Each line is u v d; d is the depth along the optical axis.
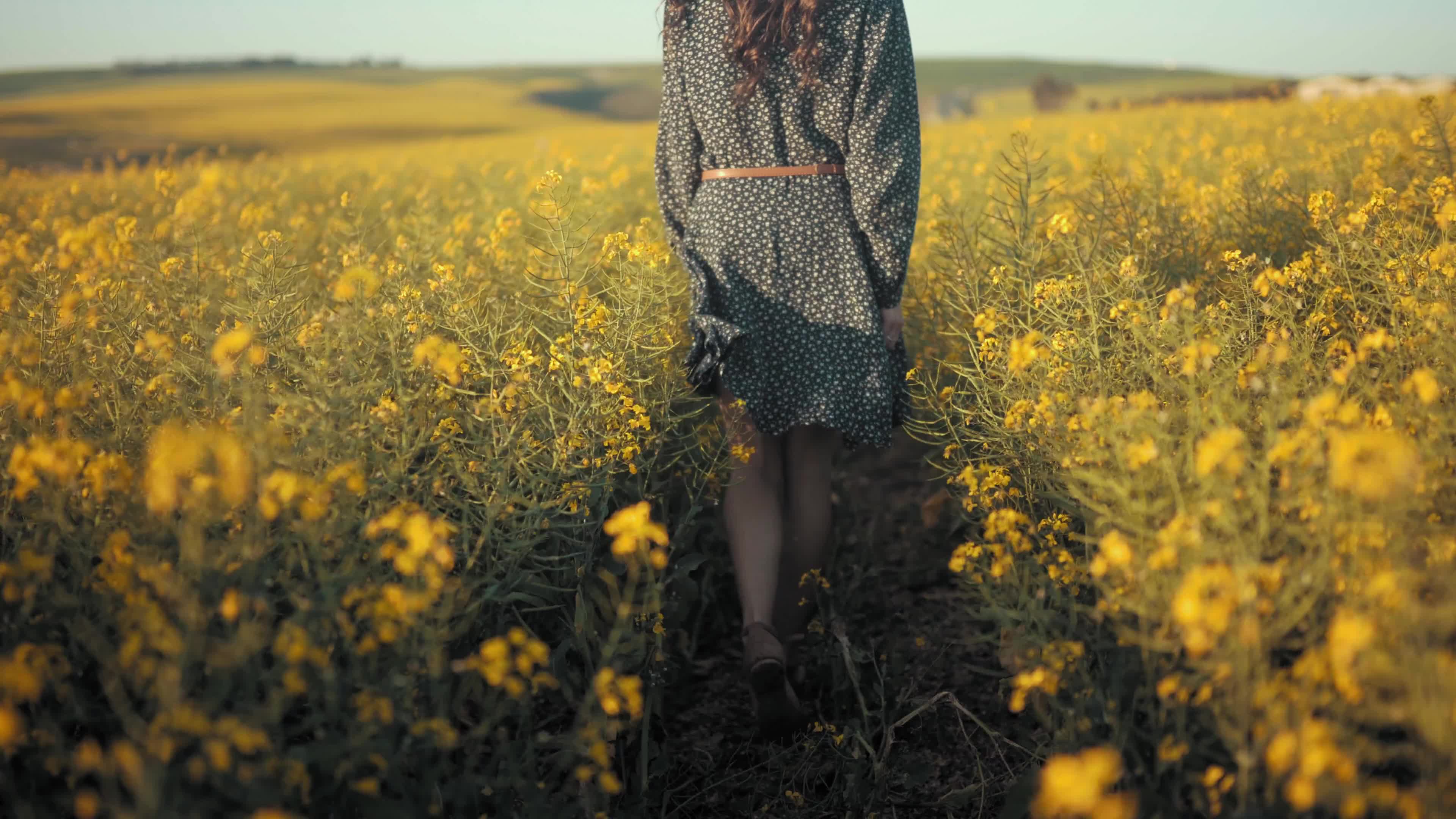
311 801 1.37
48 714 1.33
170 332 2.54
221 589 1.44
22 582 1.46
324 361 1.95
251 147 33.56
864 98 2.28
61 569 1.64
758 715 2.16
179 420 1.97
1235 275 2.60
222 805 1.29
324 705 1.53
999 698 2.31
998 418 2.20
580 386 2.13
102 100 50.97
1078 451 1.82
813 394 2.33
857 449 4.11
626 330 2.40
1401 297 2.29
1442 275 2.26
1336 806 1.21
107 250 2.31
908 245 2.35
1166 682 1.34
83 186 6.12
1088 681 1.54
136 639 1.27
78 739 1.61
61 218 4.61
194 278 2.66
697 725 2.41
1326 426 1.60
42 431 1.88
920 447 3.96
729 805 2.09
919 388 3.01
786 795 2.04
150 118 42.34
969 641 1.90
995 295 2.70
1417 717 1.11
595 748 1.44
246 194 5.61
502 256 3.34
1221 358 2.06
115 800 1.10
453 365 1.90
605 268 3.10
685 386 2.48
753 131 2.35
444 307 2.54
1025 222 2.80
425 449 2.00
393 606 1.41
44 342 2.26
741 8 2.28
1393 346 1.88
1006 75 63.00
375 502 1.74
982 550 1.72
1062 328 2.28
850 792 1.98
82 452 1.56
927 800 2.05
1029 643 1.68
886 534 3.32
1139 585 1.47
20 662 1.29
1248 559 1.35
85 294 2.44
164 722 1.15
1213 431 1.62
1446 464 1.61
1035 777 1.62
